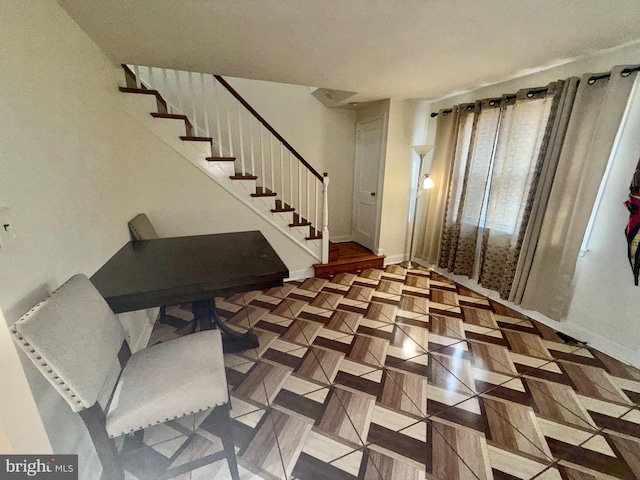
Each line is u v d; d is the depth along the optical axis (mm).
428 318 2594
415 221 3791
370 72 2410
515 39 1750
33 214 1051
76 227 1404
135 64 2260
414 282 3404
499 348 2162
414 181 3863
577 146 2096
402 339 2270
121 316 1781
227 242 2221
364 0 1316
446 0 1309
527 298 2520
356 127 4254
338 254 3896
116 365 1512
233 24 1575
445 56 2033
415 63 2184
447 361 2012
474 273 3162
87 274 1494
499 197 2711
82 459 1151
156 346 1321
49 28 1286
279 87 3725
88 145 1643
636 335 1944
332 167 4297
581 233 2119
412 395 1698
